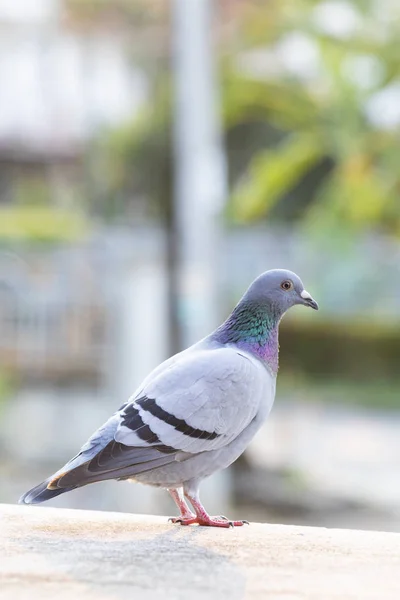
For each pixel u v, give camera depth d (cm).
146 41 2145
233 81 1719
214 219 1341
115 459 464
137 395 488
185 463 483
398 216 1864
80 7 2431
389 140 1734
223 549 425
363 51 1684
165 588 375
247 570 397
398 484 1351
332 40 1678
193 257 1315
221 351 499
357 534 452
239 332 514
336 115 1725
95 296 1800
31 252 2027
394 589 379
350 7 1688
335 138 1745
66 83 2825
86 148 2559
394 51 1669
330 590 377
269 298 511
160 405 478
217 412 483
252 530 461
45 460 1413
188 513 497
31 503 440
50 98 2872
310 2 1692
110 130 2402
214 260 1327
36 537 437
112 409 1462
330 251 2009
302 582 385
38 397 1611
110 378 1508
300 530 461
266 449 1572
